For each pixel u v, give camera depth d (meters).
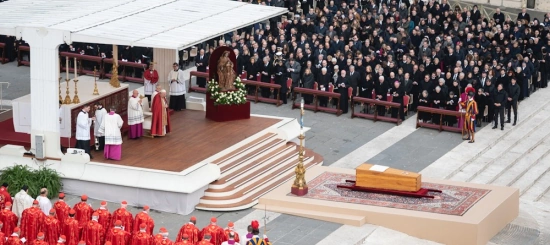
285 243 45.34
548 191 53.38
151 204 48.59
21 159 50.16
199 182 48.41
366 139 57.94
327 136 58.09
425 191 49.06
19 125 52.25
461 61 62.66
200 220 47.59
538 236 47.94
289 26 67.88
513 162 55.72
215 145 52.25
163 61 57.50
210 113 56.25
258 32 66.62
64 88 54.91
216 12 55.09
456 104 59.12
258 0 72.25
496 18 69.38
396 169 49.94
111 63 65.75
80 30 49.12
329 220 47.44
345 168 53.25
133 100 52.41
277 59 62.78
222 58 55.72
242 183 49.84
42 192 45.38
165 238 40.97
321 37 65.31
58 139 49.75
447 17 68.06
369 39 65.38
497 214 47.66
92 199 49.41
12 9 53.09
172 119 56.22
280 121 56.25
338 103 61.06
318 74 61.84
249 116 56.53
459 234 45.94
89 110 51.84
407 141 57.75
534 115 61.38
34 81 49.41
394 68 61.47
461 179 53.25
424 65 62.56
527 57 63.22
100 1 55.00
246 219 47.66
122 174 48.78
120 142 49.75
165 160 50.09
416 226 46.53
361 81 61.19
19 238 41.81
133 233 41.88
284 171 52.03
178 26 51.84
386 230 46.84
